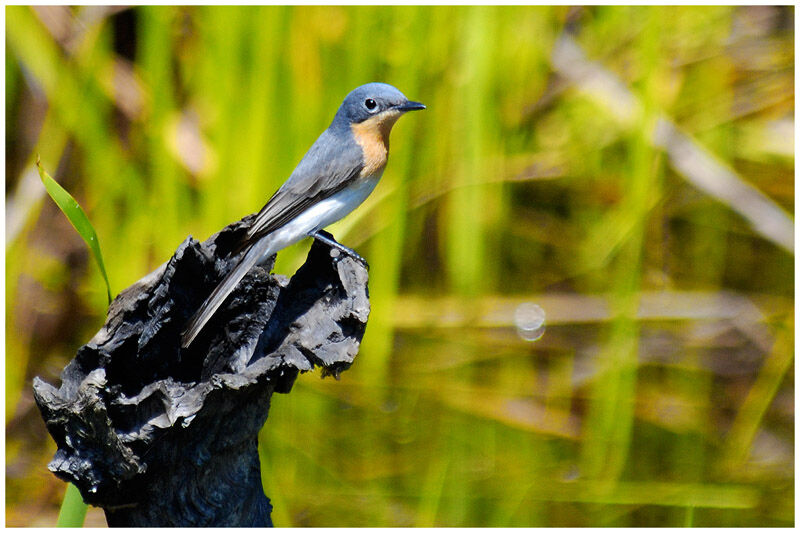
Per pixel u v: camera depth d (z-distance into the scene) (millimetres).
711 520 9828
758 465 10766
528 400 11273
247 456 5656
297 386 10922
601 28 12352
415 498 9891
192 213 11148
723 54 12648
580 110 12242
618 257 11414
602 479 10336
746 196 11922
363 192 8414
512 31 11555
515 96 11781
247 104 10305
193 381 5691
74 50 11148
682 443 10938
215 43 10531
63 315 11766
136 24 11812
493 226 11922
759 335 12094
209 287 5832
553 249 12461
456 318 11617
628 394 10812
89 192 11117
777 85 12586
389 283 10992
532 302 12102
